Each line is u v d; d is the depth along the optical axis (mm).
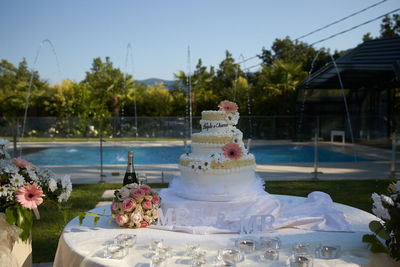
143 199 3398
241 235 3195
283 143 21797
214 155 3752
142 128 22484
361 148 19312
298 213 3719
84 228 3346
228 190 3771
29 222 3045
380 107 20672
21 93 33188
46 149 19578
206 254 2703
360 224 3520
